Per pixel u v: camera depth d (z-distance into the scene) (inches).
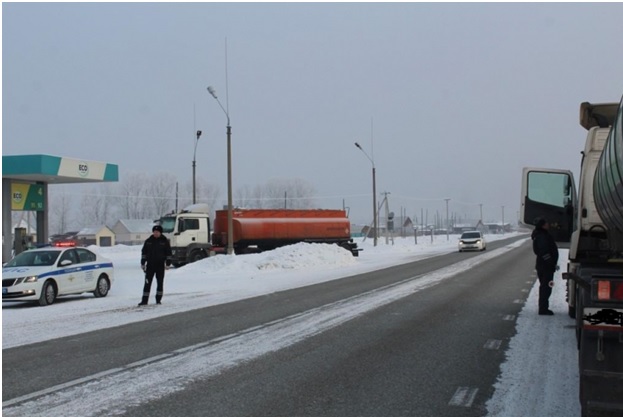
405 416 242.1
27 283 602.9
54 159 1151.0
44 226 1286.9
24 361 343.3
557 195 443.2
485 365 329.4
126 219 3848.4
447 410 249.6
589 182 372.2
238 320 491.8
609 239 325.4
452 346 381.4
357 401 262.8
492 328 448.8
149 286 610.5
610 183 246.8
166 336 420.5
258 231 1493.6
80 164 1219.9
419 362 337.1
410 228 6274.6
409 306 574.2
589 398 216.8
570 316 494.9
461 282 829.8
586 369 217.2
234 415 243.1
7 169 1127.6
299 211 1578.5
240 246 1489.9
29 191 1254.9
